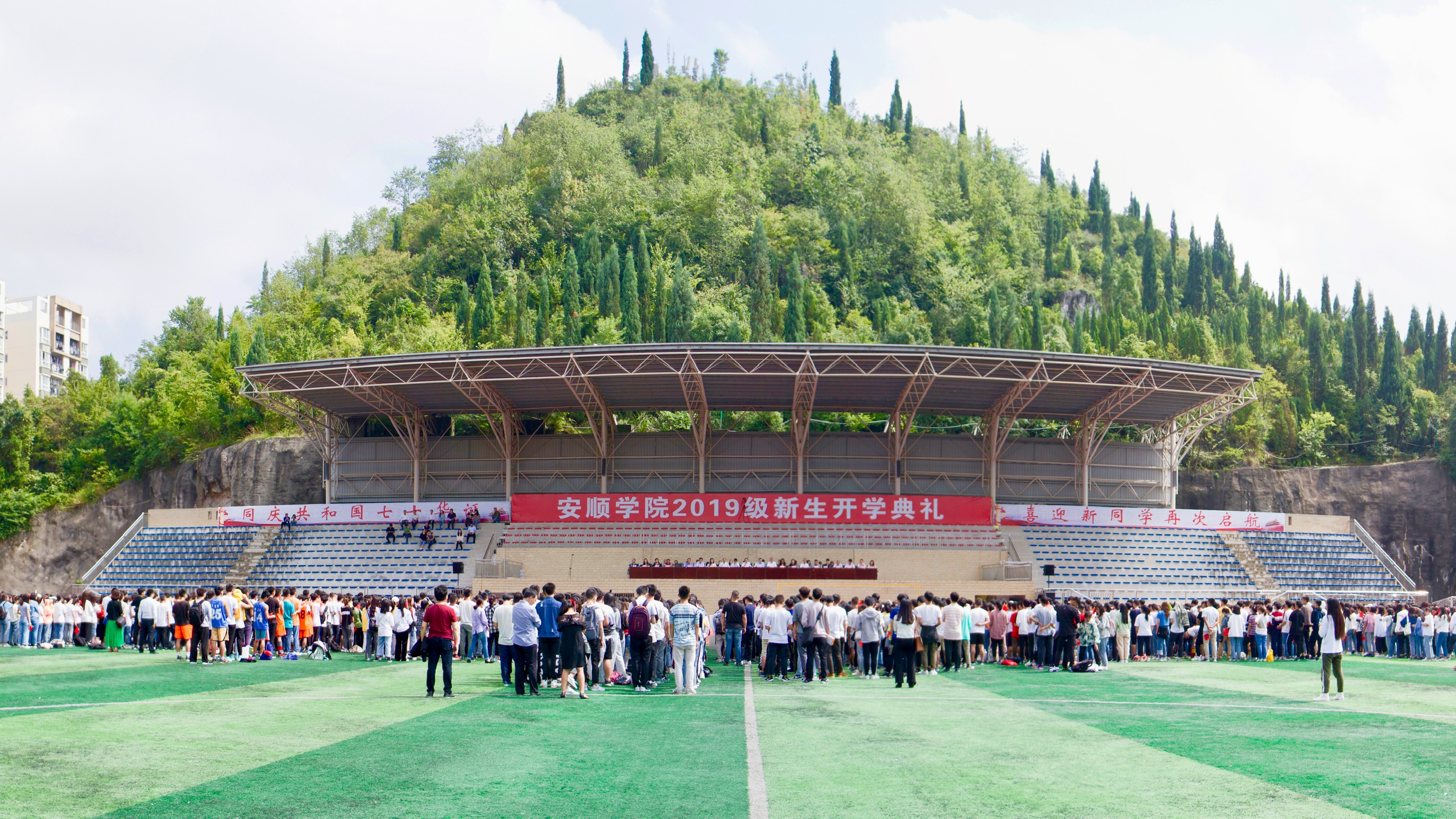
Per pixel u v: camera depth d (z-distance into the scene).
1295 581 65.44
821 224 141.38
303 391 63.88
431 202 161.62
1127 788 11.03
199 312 129.62
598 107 190.75
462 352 58.72
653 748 13.53
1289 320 130.00
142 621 33.03
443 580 60.66
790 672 28.56
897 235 149.25
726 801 10.15
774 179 160.25
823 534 63.09
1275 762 12.62
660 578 56.28
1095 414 68.38
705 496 63.94
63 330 140.00
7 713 16.16
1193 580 64.19
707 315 107.31
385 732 14.59
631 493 70.25
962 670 30.23
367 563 63.25
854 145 175.38
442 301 124.38
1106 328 116.25
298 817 9.19
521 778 11.19
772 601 28.67
